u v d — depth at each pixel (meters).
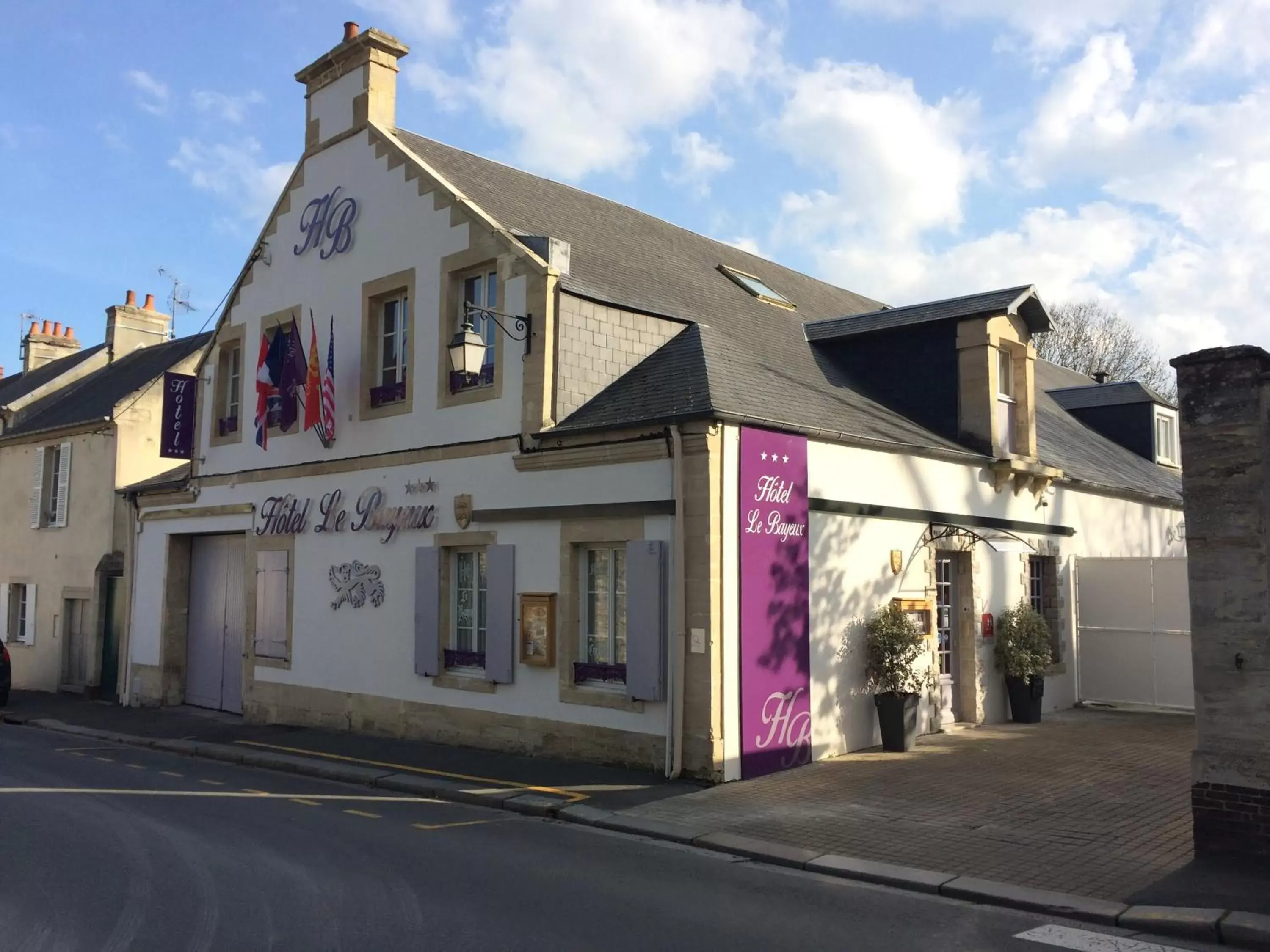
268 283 16.05
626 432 10.59
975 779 10.00
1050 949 5.52
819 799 9.15
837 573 11.37
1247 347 6.99
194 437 17.31
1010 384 14.77
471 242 12.64
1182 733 12.88
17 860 7.12
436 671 12.48
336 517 14.18
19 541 22.23
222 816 8.88
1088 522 16.52
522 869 7.04
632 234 16.05
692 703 9.92
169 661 17.59
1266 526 6.89
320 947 5.34
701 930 5.71
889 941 5.59
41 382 25.88
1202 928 5.71
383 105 14.74
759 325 14.77
